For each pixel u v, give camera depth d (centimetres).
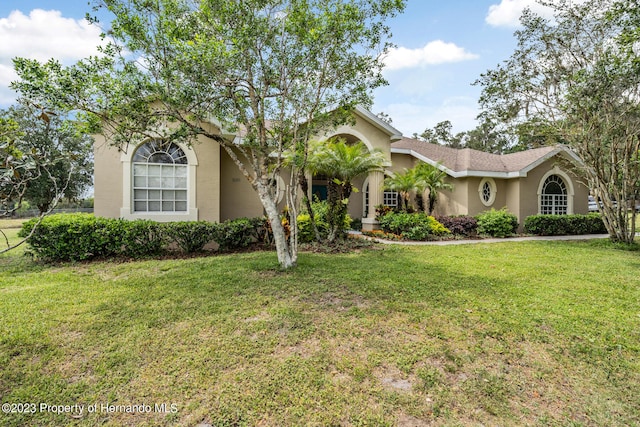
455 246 1201
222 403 295
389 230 1507
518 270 793
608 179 1248
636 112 1048
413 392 312
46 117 389
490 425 272
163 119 789
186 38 611
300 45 688
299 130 807
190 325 450
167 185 1088
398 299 559
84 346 391
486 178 1747
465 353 382
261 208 1335
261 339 412
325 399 300
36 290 606
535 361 368
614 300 564
